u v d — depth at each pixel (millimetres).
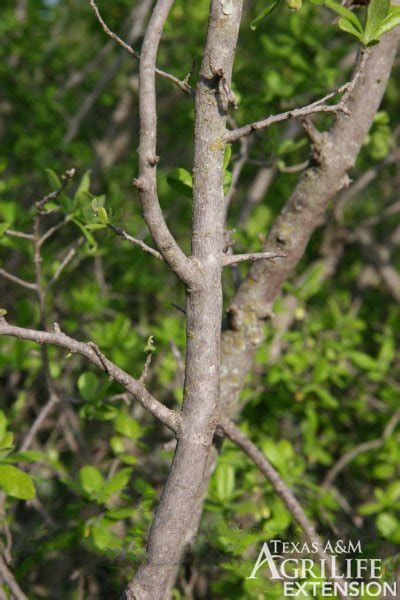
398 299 4504
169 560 1462
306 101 3520
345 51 3711
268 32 4285
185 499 1463
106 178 4816
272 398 3439
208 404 1477
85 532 2252
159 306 4539
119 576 2521
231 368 2303
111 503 2447
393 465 3381
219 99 1487
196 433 1470
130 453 3262
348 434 3887
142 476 3156
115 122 4992
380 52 2119
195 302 1479
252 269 2326
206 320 1475
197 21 4152
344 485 3832
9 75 4691
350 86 1482
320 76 3357
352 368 4000
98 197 2490
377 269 4562
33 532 2762
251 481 2791
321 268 3545
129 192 4855
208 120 1489
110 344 3279
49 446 3465
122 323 3305
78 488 2414
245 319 2307
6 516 2703
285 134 3965
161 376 3557
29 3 4973
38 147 4363
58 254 3830
